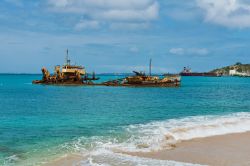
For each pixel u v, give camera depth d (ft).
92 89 316.60
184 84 489.67
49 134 77.71
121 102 179.11
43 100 193.67
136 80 333.01
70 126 90.38
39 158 54.60
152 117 111.45
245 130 79.41
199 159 52.95
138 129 82.99
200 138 69.56
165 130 79.20
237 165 49.65
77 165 49.19
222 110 137.90
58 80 366.22
